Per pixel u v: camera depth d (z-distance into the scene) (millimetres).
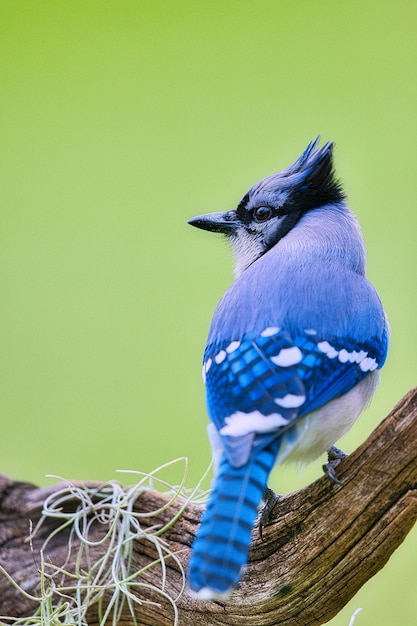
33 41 12484
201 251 11688
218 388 6727
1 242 11867
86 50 12461
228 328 7145
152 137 12180
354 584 6785
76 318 11570
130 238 11852
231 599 7074
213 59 12320
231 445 6238
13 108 12305
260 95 12141
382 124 11695
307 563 6777
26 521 7781
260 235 8547
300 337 6969
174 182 11984
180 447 10922
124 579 7316
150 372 11297
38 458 11023
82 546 7379
